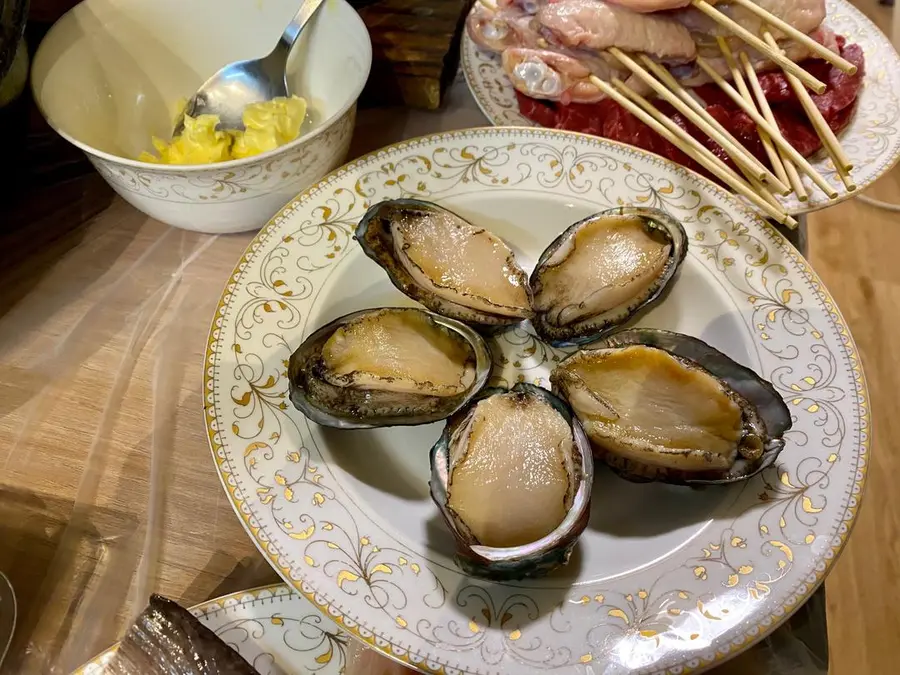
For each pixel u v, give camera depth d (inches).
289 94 15.1
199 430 12.1
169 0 14.4
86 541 11.1
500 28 15.3
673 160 14.4
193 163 13.6
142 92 15.0
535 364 12.4
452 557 10.0
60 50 13.4
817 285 12.2
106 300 13.5
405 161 13.7
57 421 12.2
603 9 13.9
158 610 9.7
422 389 11.1
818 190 13.4
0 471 11.7
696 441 10.6
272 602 10.3
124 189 12.7
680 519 10.5
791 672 10.3
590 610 9.6
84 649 10.3
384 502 10.7
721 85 14.2
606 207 13.5
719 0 14.5
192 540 11.1
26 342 13.0
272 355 11.7
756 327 12.0
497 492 10.1
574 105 15.2
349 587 9.7
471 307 12.0
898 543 22.0
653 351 10.9
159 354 12.9
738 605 9.5
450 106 16.5
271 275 12.4
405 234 12.4
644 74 13.9
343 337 11.5
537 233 13.7
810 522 10.1
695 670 9.0
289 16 14.5
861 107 14.9
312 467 10.7
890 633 20.8
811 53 14.6
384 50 15.2
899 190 26.9
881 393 24.2
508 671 9.1
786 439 10.8
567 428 10.6
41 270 13.9
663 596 9.6
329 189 13.2
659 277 12.4
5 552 11.0
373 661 10.0
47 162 14.9
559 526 9.9
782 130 14.2
